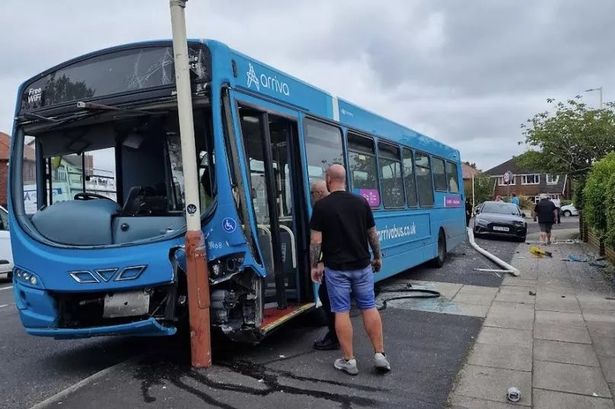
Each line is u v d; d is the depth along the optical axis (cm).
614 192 1066
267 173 615
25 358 630
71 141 615
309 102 732
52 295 542
